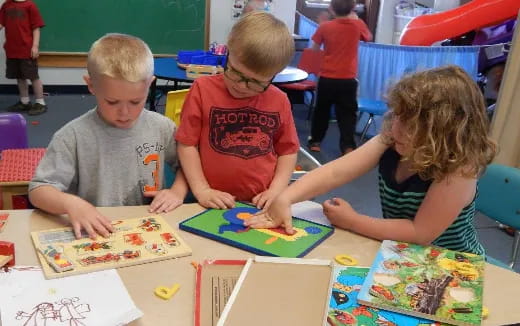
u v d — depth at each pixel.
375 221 1.04
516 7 3.92
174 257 0.90
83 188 1.22
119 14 4.94
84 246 0.90
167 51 5.20
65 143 1.16
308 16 5.70
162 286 0.81
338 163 1.20
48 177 1.11
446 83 0.98
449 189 1.00
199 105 1.27
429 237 1.01
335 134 4.37
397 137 1.02
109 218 1.04
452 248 1.16
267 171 1.30
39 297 0.72
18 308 0.69
